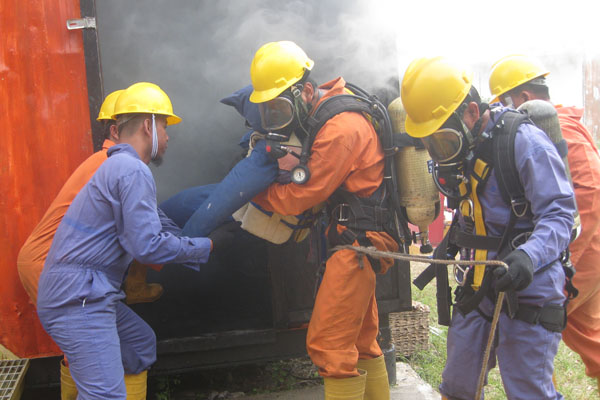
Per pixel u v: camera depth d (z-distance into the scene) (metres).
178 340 3.23
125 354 2.53
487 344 2.08
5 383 2.95
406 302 3.44
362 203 2.48
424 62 2.15
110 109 2.80
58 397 3.26
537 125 2.16
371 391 2.83
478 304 2.13
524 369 2.09
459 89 2.08
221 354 3.36
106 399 2.20
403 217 2.58
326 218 2.66
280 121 2.37
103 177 2.26
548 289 2.04
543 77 3.00
